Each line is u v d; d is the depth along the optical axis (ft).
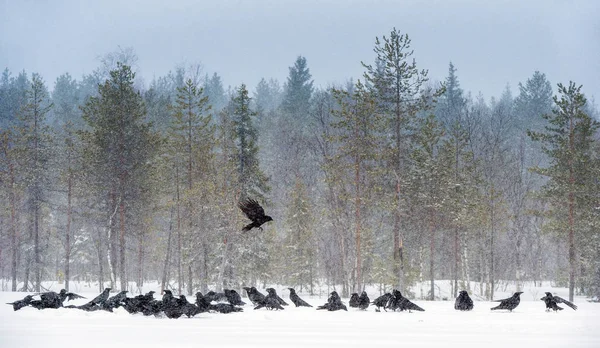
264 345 49.34
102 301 88.07
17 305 85.92
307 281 233.55
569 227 179.32
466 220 199.62
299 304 105.70
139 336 55.88
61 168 217.56
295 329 64.90
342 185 177.78
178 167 196.34
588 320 80.64
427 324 73.61
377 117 176.96
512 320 81.56
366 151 175.52
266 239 216.74
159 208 205.26
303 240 229.04
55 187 228.43
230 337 55.67
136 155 196.24
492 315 91.71
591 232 183.93
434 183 197.06
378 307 100.94
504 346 49.83
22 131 219.61
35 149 216.33
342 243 191.72
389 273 184.96
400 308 98.73
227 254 187.73
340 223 190.08
